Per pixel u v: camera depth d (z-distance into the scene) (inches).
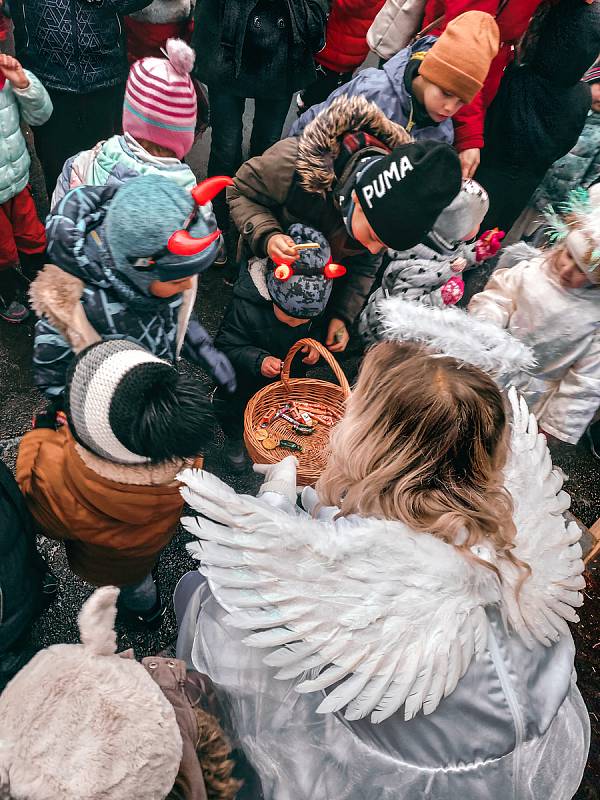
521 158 130.2
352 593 35.7
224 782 34.5
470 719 35.7
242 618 35.9
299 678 36.9
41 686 30.0
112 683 30.0
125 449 58.7
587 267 86.5
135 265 70.8
